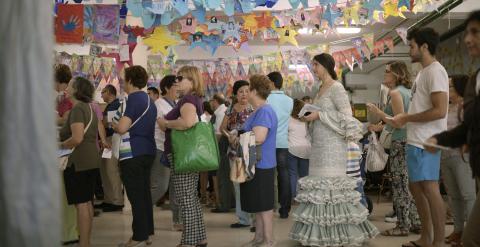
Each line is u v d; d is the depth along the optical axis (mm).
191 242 3969
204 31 6250
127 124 3854
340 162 3969
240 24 6738
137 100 3930
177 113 3959
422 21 8273
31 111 670
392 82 4477
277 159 5637
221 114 6129
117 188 6574
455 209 3893
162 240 4531
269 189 3850
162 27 6008
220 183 6352
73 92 3639
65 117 4461
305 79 7527
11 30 681
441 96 3338
